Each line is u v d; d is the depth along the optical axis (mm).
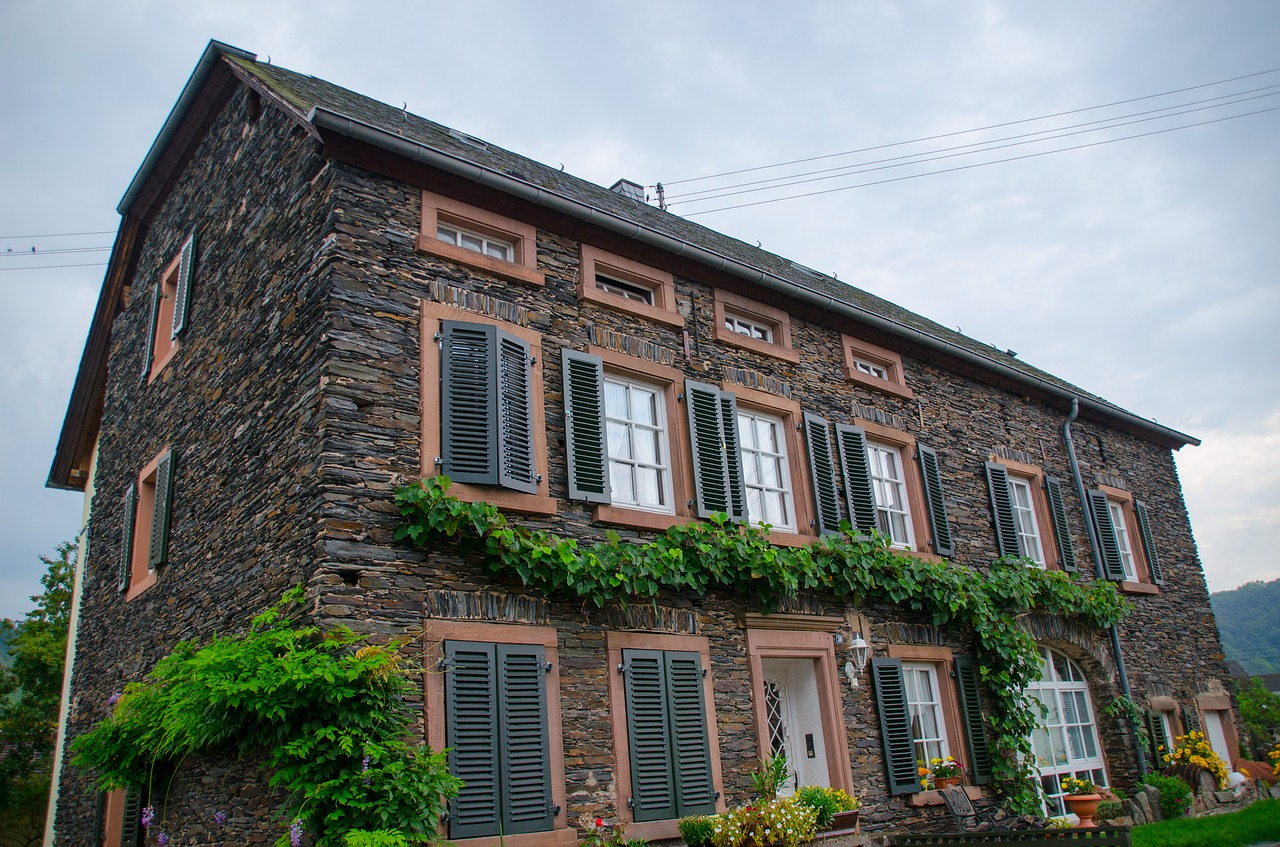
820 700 9984
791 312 11594
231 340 9523
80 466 16125
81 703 12102
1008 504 13391
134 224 13234
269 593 7703
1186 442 17703
